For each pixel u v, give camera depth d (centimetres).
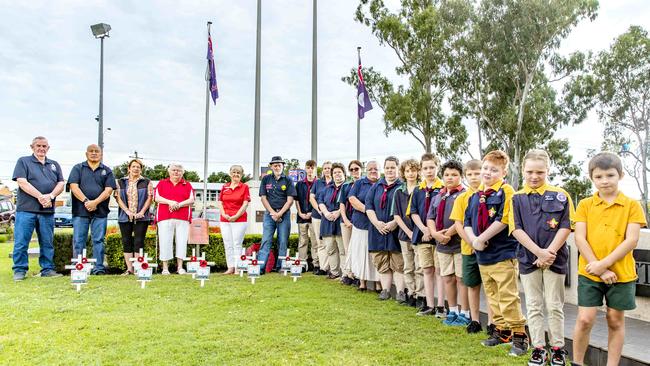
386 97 2630
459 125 2825
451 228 470
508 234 410
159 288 640
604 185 336
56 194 732
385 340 420
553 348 361
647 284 484
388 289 602
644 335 421
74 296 581
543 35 2475
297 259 750
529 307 373
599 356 367
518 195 384
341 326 463
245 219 819
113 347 391
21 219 709
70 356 366
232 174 813
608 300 335
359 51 1977
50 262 750
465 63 2608
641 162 2952
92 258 779
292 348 395
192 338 416
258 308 534
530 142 2645
